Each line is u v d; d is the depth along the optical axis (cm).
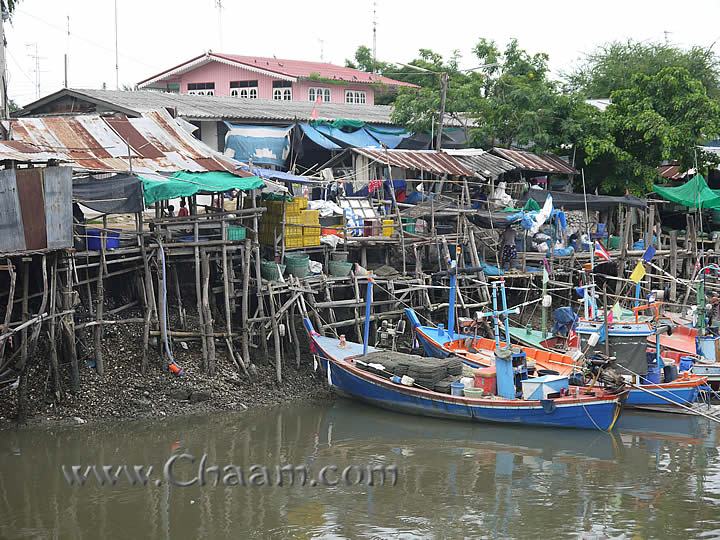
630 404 2169
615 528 1455
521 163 3281
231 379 2148
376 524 1449
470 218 2836
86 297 2155
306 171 3066
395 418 2098
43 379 1945
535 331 2642
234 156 2939
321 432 1961
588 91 4669
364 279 2475
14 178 1752
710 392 2242
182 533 1392
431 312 2634
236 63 4344
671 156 3541
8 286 2000
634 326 2133
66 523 1419
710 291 3127
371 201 2758
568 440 1947
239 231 2222
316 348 2238
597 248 2531
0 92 2636
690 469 1759
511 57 3750
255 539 1379
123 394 1986
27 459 1695
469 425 2052
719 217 3816
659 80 3562
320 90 4394
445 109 3525
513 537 1409
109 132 2300
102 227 2144
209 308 2164
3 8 2641
